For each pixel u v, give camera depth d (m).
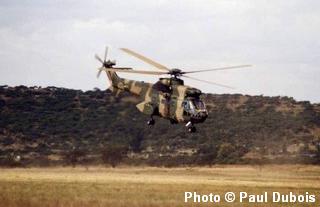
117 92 94.12
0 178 100.81
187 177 114.38
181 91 83.12
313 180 110.38
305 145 197.12
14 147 195.00
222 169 148.38
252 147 193.38
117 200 71.75
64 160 164.38
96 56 96.88
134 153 186.50
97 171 136.50
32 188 84.44
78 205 66.38
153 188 86.31
